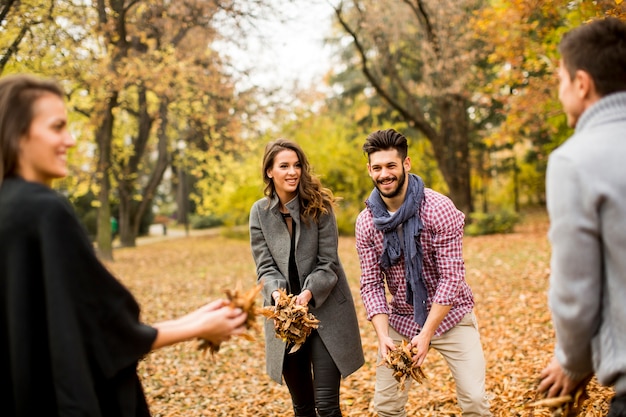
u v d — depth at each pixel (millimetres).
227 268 13562
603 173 1523
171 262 15430
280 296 2965
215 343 1925
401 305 3057
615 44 1635
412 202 2857
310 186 3209
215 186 22547
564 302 1572
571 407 1837
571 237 1540
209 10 12359
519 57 7949
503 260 11023
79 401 1470
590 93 1681
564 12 6469
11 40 7266
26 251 1509
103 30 10828
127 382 1679
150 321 8047
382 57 17188
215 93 15273
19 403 1484
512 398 3990
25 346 1486
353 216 19781
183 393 4980
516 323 6336
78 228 1577
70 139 1694
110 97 13500
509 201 27219
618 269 1527
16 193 1541
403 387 2742
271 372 3293
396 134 2879
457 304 2926
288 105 16484
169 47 13125
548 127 11523
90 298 1562
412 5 14570
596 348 1596
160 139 19766
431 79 16281
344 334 3236
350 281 10422
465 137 18266
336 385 3217
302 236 3232
